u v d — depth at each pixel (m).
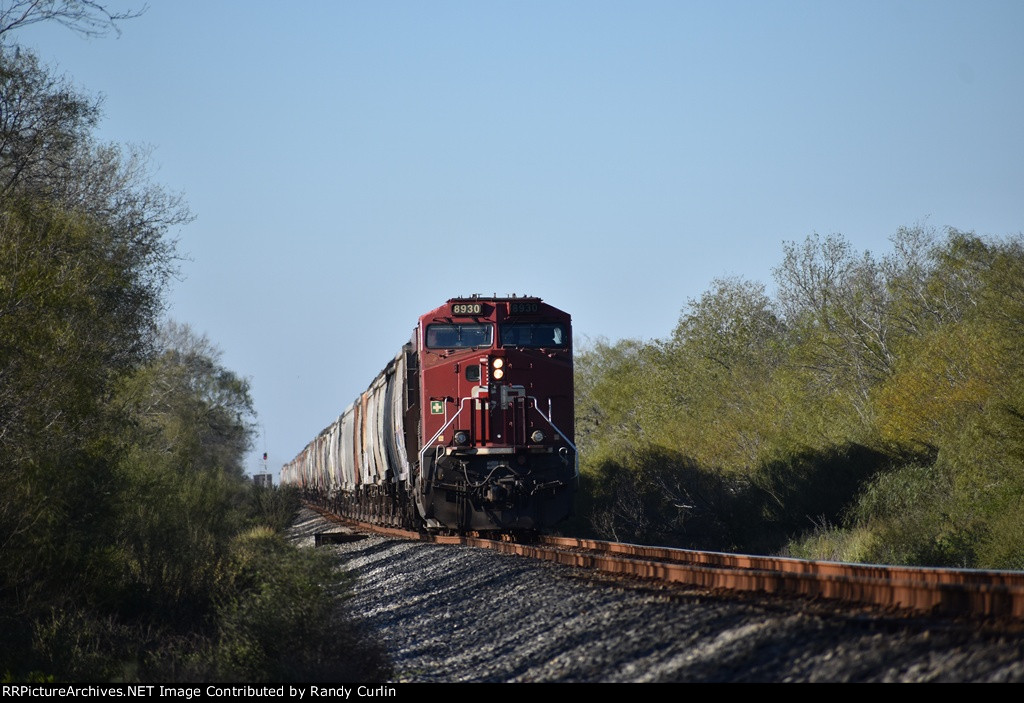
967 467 92.00
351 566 97.38
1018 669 24.03
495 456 91.81
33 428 66.25
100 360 79.56
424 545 95.94
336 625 52.19
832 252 182.50
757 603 39.03
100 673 51.69
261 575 66.50
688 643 35.28
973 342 104.44
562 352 94.38
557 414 93.25
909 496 100.06
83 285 72.25
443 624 56.59
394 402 108.19
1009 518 80.81
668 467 149.50
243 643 51.16
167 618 71.50
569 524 155.00
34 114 77.94
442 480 91.31
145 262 97.81
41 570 68.25
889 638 29.19
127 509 84.44
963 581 39.28
